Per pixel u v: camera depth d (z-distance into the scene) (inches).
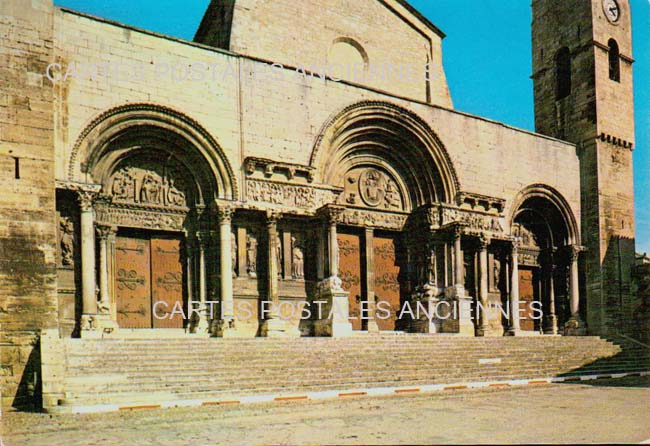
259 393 820.0
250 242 1195.9
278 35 1305.4
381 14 1471.5
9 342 847.7
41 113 917.2
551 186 1585.9
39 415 697.6
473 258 1462.8
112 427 619.8
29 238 885.8
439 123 1421.0
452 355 1104.2
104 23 1050.1
